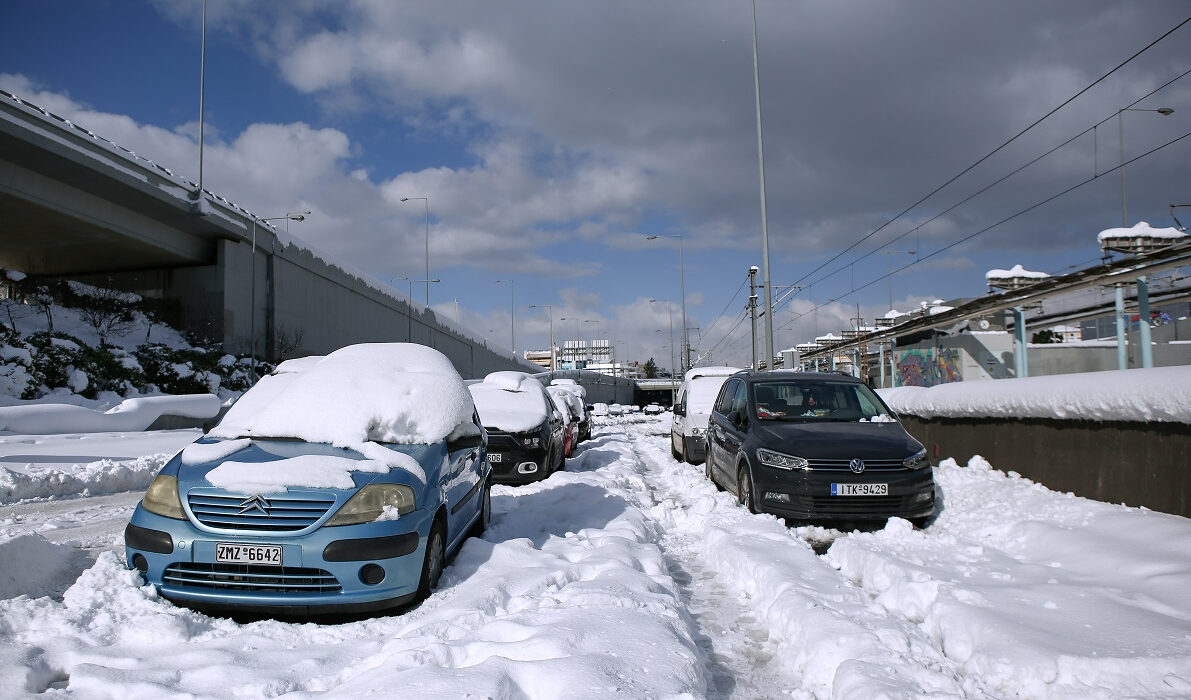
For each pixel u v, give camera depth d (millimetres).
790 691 3627
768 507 7371
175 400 23172
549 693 3094
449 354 67625
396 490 4711
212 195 36844
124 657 3629
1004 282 18750
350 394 5562
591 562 5527
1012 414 8492
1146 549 5238
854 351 30547
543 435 10609
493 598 4477
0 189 28016
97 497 9828
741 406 9328
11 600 4219
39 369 25141
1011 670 3490
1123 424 6684
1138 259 11148
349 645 3941
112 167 30312
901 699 3062
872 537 6504
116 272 40625
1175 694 3176
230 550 4352
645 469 14094
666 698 3105
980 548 5902
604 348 152625
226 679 3393
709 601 5168
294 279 43469
